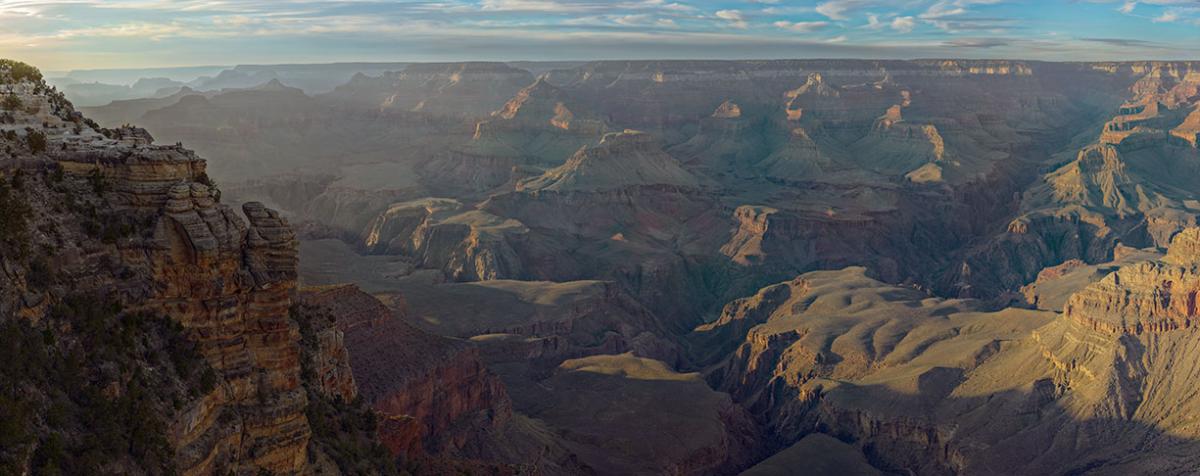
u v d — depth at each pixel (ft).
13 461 89.66
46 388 99.30
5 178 108.68
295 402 124.77
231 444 118.21
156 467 104.27
